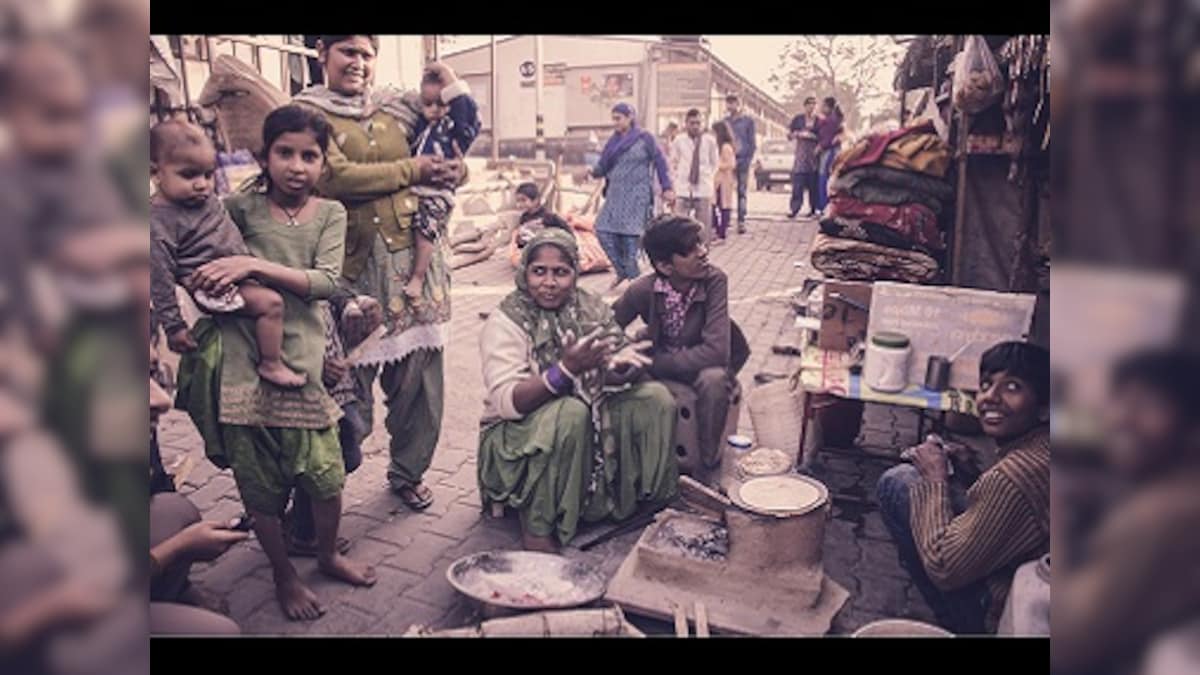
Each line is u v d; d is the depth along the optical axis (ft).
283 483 8.07
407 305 9.55
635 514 9.82
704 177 15.30
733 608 8.04
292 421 7.96
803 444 10.68
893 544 9.39
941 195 9.59
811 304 10.36
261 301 7.71
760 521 7.99
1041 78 9.09
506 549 9.32
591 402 9.41
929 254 9.75
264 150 8.02
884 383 8.27
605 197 14.23
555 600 8.09
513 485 9.30
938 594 7.99
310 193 8.46
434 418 10.06
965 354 8.30
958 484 8.23
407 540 9.48
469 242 18.78
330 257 8.22
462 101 9.59
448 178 9.69
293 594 8.21
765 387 11.99
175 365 10.11
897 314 8.55
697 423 10.23
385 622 8.13
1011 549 7.07
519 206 18.06
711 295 10.27
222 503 9.89
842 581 8.75
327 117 8.93
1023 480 6.92
